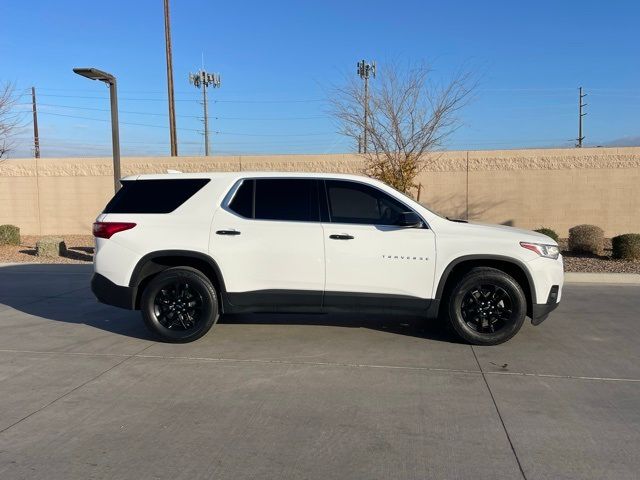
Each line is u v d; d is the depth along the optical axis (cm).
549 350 607
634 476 339
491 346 619
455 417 427
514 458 362
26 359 577
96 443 383
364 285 607
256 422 418
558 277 611
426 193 1720
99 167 1861
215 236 616
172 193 641
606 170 1648
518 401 461
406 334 674
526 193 1688
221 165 1823
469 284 606
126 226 629
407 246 604
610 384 502
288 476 339
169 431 402
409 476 340
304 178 632
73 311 814
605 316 776
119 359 576
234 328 704
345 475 341
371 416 429
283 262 610
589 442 385
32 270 1236
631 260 1287
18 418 425
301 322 734
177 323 632
